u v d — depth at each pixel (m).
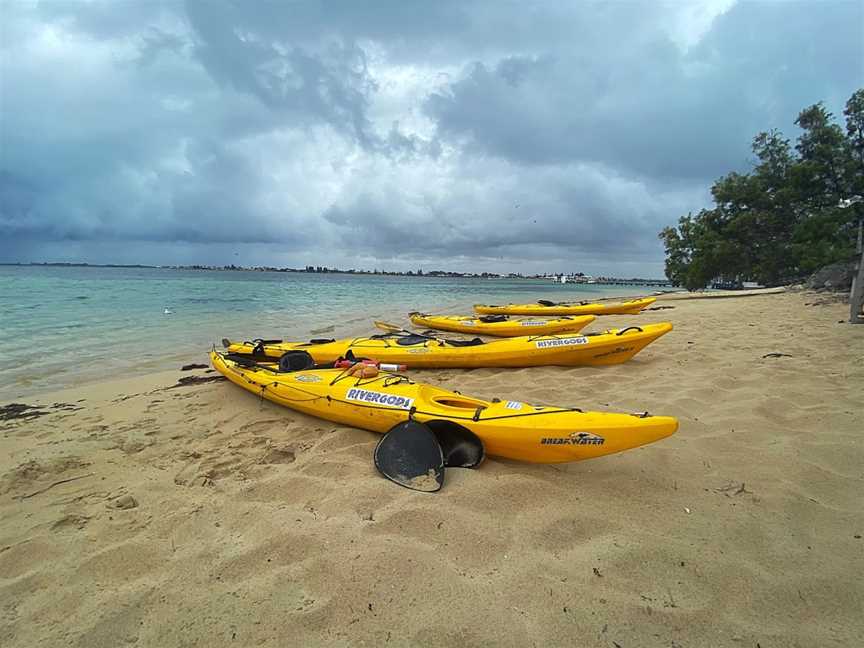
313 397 4.63
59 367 7.58
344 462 3.53
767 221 23.23
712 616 2.02
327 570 2.32
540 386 5.90
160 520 2.86
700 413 4.40
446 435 3.66
